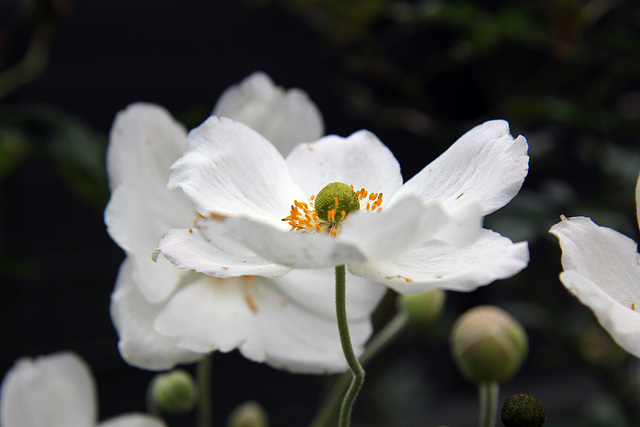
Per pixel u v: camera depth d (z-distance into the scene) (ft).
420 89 1.86
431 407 2.63
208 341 1.11
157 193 1.15
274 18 2.64
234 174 1.02
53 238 2.44
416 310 1.22
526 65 1.91
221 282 1.14
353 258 0.93
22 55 2.04
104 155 1.55
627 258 0.95
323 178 1.07
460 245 0.94
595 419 1.69
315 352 1.12
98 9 2.46
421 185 1.02
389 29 2.06
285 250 0.94
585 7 1.79
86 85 2.48
